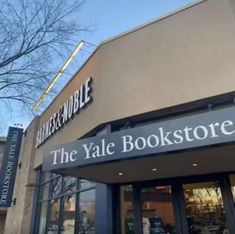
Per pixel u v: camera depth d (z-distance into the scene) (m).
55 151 5.61
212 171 5.91
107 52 7.89
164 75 6.54
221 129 3.98
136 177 6.39
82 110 8.35
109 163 4.98
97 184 7.30
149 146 4.42
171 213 6.23
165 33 6.98
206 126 4.09
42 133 12.03
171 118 6.34
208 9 6.55
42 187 11.68
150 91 6.61
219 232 5.61
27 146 13.76
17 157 13.77
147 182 6.73
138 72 7.02
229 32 6.05
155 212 6.40
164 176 6.35
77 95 8.81
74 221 8.09
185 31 6.68
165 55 6.74
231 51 5.86
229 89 5.58
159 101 6.36
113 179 6.56
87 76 8.45
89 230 7.24
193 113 6.09
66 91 10.00
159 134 4.40
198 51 6.28
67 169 5.45
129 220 6.60
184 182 6.34
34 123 13.39
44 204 10.99
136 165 5.41
